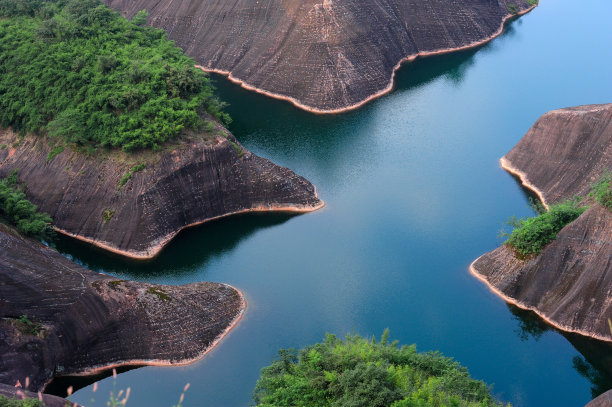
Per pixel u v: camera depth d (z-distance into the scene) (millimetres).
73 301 52406
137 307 53656
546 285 55344
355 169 78125
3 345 48500
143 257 65312
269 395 40438
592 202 60562
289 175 72625
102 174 68562
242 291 59438
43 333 50594
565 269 54750
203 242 67062
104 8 85750
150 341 52812
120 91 71688
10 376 48000
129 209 66438
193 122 71312
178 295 55750
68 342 51531
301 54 97375
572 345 52312
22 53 78688
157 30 89625
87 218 67750
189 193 68812
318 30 97562
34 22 85000
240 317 56312
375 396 36719
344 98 93562
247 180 71062
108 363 52188
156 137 68188
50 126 71438
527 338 53125
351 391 37719
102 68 75062
